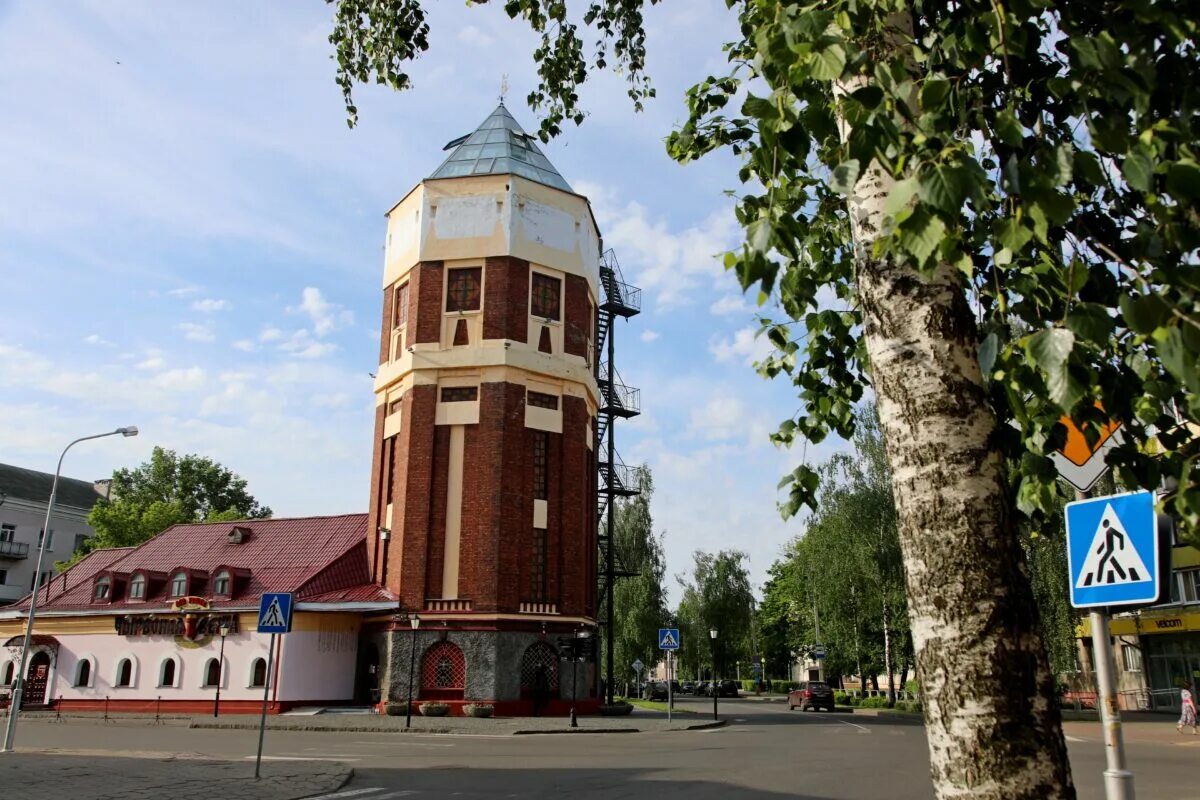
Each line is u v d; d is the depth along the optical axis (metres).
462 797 12.76
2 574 64.00
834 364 7.37
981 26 4.27
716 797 12.74
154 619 36.69
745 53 7.16
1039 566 33.62
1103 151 3.38
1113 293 4.81
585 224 39.44
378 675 34.03
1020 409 4.46
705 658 64.75
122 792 12.73
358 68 10.19
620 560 52.78
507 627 33.06
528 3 9.60
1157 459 4.89
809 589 46.16
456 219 37.16
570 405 37.06
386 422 38.12
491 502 34.03
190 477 65.56
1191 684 37.72
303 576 37.03
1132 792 4.89
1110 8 3.84
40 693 38.03
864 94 3.36
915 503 3.88
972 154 3.49
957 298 4.10
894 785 14.05
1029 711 3.53
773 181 4.07
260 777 14.59
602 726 28.69
